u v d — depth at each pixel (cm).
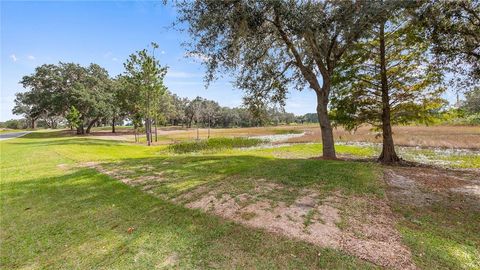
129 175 778
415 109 1205
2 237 412
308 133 3822
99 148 1920
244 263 308
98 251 355
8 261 345
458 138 2219
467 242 352
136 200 548
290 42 995
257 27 859
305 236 363
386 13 831
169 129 6331
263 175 704
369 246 336
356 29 847
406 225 403
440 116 1187
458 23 909
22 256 355
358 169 752
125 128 6825
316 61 1047
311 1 849
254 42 956
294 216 430
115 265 319
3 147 1997
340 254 318
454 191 581
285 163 866
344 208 462
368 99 1250
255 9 802
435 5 866
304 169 752
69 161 1116
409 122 1256
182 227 410
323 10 859
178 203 520
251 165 855
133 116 3045
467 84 1011
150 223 432
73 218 472
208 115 6444
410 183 640
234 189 588
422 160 1403
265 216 435
